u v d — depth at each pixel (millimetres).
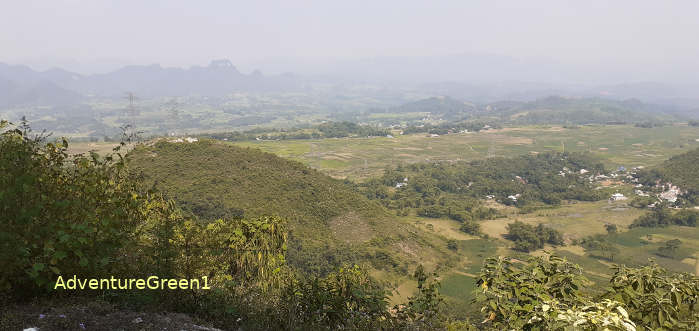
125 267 3729
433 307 4539
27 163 3486
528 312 3451
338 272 4828
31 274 2926
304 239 42625
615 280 3775
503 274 3896
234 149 56000
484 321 3941
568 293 3658
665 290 3502
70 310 3045
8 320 2730
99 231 3635
